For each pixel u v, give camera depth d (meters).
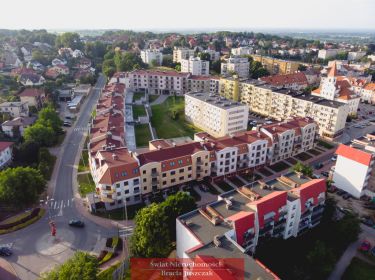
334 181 117.38
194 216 74.00
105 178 95.44
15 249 83.25
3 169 119.81
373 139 118.25
